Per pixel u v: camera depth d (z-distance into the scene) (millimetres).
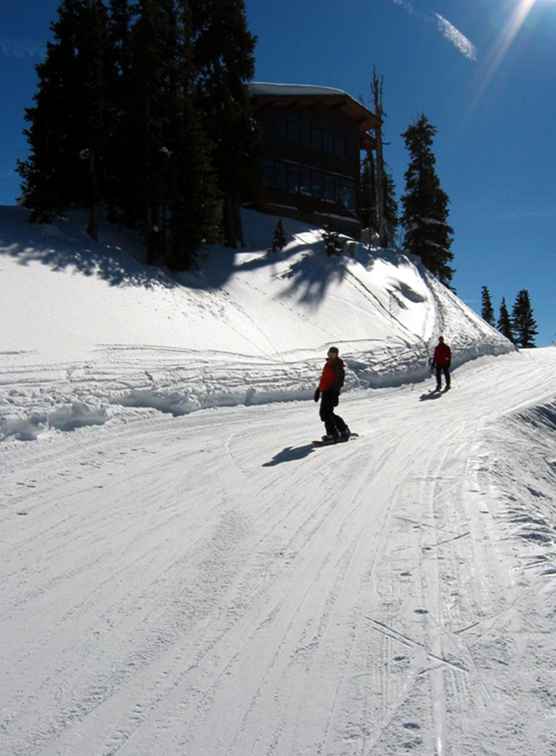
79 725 2508
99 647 3148
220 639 3230
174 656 3059
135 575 4102
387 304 24578
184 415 10922
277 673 2889
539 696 2604
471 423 11375
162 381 11633
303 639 3215
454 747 2307
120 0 21234
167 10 21047
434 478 6871
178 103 20156
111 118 20000
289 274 23406
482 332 27734
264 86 33719
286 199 33906
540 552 4344
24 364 10383
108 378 10875
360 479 6922
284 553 4531
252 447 8766
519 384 18453
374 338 20922
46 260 16344
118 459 7586
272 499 6051
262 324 18578
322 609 3570
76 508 5574
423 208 40969
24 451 7562
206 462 7641
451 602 3598
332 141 36875
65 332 12586
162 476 6848
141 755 2326
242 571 4184
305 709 2602
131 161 19547
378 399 15336
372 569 4172
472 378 20031
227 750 2354
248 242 26969
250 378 13625
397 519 5328
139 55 19641
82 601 3703
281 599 3723
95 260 17641
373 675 2844
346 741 2381
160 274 18812
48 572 4137
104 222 21141
